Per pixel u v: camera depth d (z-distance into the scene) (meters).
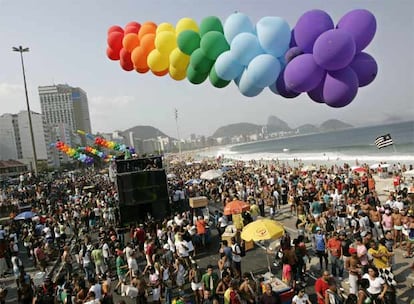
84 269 11.64
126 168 17.75
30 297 9.43
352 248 8.68
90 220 19.38
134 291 8.73
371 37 6.09
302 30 6.15
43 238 15.41
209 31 7.44
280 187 21.59
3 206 25.72
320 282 7.32
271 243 13.05
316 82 6.34
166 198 16.64
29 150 110.81
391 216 11.66
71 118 166.75
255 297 7.99
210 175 23.62
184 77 8.62
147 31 8.68
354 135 151.25
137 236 14.05
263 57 6.58
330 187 19.23
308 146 118.25
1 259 13.62
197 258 12.98
